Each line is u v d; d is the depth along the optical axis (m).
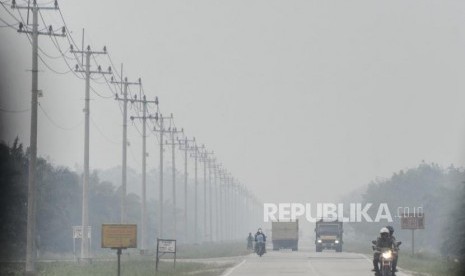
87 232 157.50
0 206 171.75
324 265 154.50
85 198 158.88
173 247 123.69
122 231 90.56
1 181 170.75
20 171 173.50
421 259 166.00
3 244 173.25
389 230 95.56
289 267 147.50
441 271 120.62
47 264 140.50
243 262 170.00
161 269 130.12
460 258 154.38
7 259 172.62
